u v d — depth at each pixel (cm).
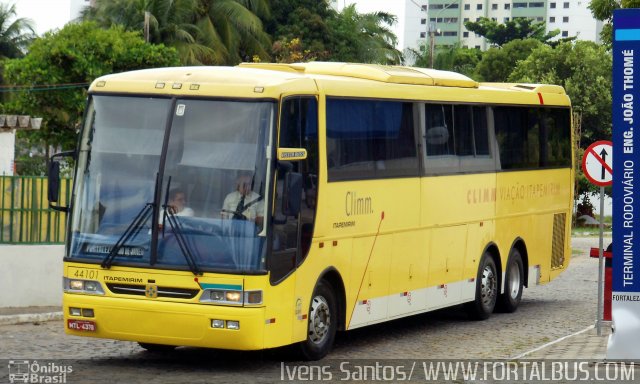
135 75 1407
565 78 7844
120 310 1337
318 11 7338
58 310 1930
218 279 1305
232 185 1331
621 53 1394
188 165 1345
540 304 2348
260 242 1318
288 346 1462
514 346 1698
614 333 1439
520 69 8081
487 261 2045
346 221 1531
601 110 7656
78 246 1366
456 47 10362
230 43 6538
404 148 1717
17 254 1948
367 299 1608
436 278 1838
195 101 1364
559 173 2370
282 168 1346
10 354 1481
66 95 5316
